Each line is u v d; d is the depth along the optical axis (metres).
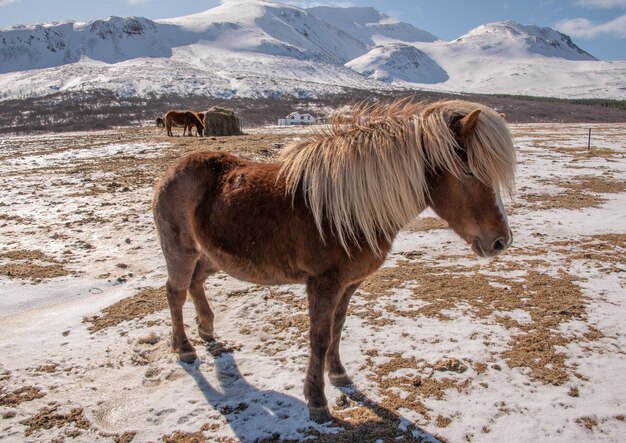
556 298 4.87
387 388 3.46
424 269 5.84
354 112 3.30
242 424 3.15
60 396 3.50
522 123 62.28
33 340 4.28
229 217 3.29
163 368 3.83
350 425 3.09
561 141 22.84
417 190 3.01
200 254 3.81
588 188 10.90
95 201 9.55
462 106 3.04
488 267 5.88
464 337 4.12
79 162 15.01
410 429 3.03
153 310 4.82
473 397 3.33
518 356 3.80
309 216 3.06
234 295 5.23
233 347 4.13
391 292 5.12
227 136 23.94
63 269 6.02
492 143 2.80
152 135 26.55
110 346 4.18
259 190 3.25
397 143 3.02
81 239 7.21
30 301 5.12
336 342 3.49
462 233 3.08
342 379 3.51
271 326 4.48
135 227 7.74
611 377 3.52
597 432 2.97
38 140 26.52
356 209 2.96
